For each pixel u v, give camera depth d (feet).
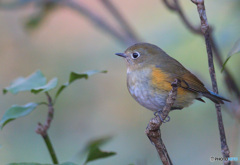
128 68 27.09
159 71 25.26
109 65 43.19
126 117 43.19
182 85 25.11
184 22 26.17
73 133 42.06
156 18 43.04
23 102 42.83
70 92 43.37
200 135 37.96
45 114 42.09
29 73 44.29
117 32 34.99
